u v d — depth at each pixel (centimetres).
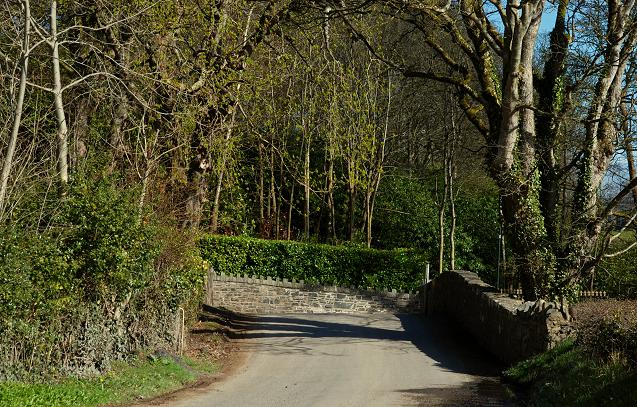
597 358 1322
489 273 3978
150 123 1931
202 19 2047
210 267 3178
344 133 3616
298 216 4325
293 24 2305
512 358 1878
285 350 2136
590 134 2200
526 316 1772
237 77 2127
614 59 2178
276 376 1708
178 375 1595
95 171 1683
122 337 1578
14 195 1486
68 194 1506
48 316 1314
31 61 1950
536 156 2181
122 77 1859
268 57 2453
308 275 3388
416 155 4350
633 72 2233
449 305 2939
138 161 1852
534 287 2198
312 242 3722
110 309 1538
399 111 3944
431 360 1992
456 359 2019
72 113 2030
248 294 3247
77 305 1402
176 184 2105
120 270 1501
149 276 1653
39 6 1847
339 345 2245
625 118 2109
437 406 1370
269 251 3416
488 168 2352
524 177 2242
